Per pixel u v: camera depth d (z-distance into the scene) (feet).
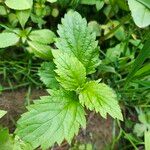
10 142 0.41
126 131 0.53
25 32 0.47
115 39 0.55
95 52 0.46
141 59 0.46
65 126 0.41
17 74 0.51
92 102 0.42
